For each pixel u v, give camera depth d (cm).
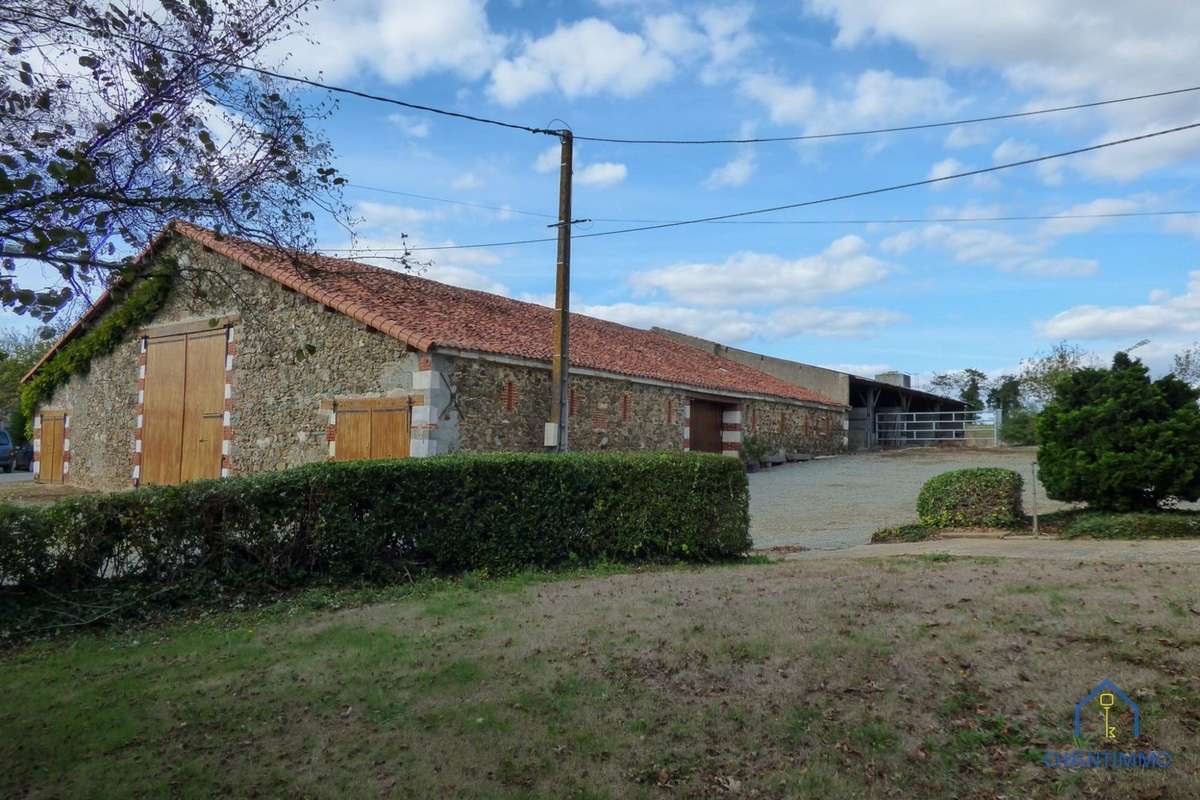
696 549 907
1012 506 1079
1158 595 578
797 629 550
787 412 2586
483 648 551
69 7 464
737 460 955
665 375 1978
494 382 1460
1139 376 1047
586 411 1692
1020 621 538
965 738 385
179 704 483
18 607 664
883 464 2397
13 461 2844
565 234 1361
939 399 3612
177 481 1744
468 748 404
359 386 1434
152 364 1855
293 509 774
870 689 443
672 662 500
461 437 1381
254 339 1622
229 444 1641
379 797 364
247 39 502
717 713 426
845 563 824
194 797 372
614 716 430
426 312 1563
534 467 879
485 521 849
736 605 626
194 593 724
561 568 874
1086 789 339
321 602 724
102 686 521
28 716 475
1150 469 980
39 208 429
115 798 374
